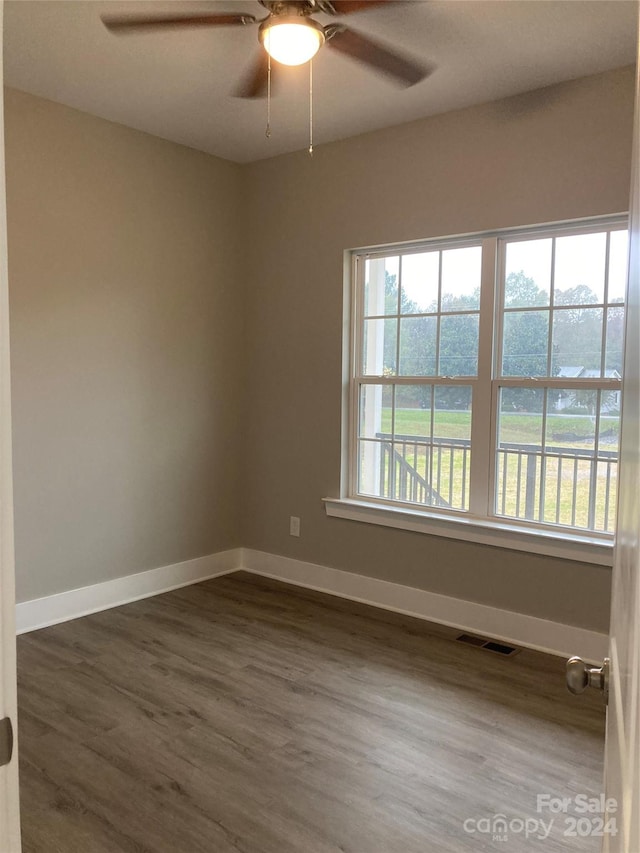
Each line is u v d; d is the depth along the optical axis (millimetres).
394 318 3941
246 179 4480
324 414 4188
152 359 4066
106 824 2062
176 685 2965
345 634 3555
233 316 4543
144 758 2410
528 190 3295
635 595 573
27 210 3426
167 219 4082
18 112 3354
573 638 3271
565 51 2854
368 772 2334
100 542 3875
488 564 3545
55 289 3570
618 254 3143
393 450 3994
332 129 3820
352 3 2277
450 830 2043
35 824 2061
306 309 4227
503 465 3555
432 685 2982
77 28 2707
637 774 494
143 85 3258
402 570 3883
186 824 2064
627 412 930
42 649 3332
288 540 4434
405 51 2852
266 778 2297
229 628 3627
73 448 3711
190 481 4352
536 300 3406
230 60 2975
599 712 2760
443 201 3586
